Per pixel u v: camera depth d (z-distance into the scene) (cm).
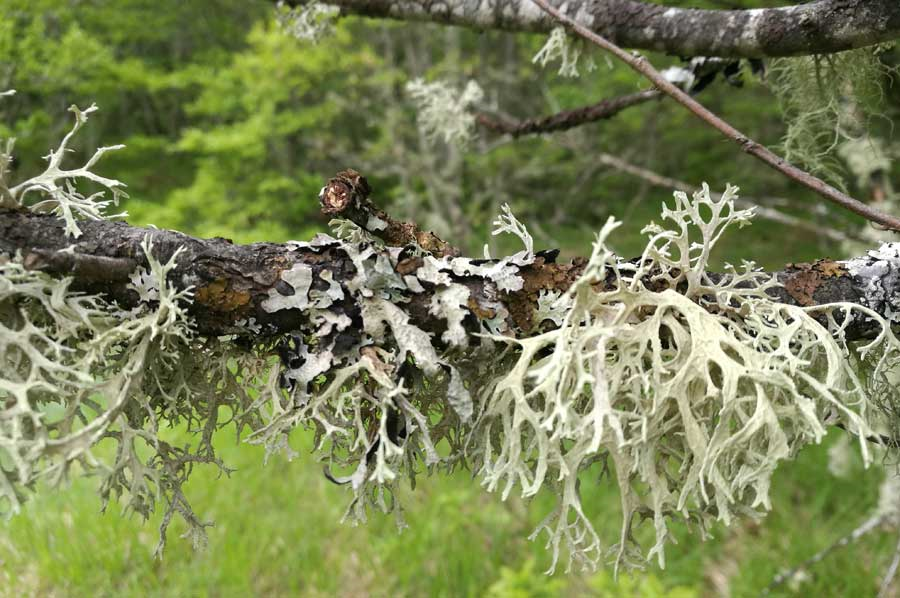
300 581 292
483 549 305
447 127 247
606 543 302
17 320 98
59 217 100
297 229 550
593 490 328
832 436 346
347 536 310
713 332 104
